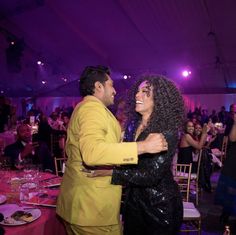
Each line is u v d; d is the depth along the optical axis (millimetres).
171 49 10523
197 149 4418
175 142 1363
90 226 1311
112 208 1350
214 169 6406
